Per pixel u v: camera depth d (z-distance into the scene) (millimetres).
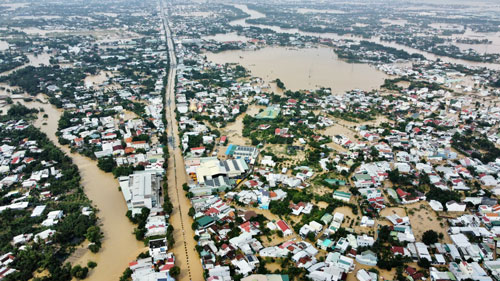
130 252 120188
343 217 133875
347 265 108625
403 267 111438
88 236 122500
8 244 120938
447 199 144250
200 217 132500
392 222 131750
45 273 111438
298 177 159625
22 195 149625
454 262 112312
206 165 163875
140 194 138750
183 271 111250
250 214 133750
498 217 133125
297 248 116375
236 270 108500
